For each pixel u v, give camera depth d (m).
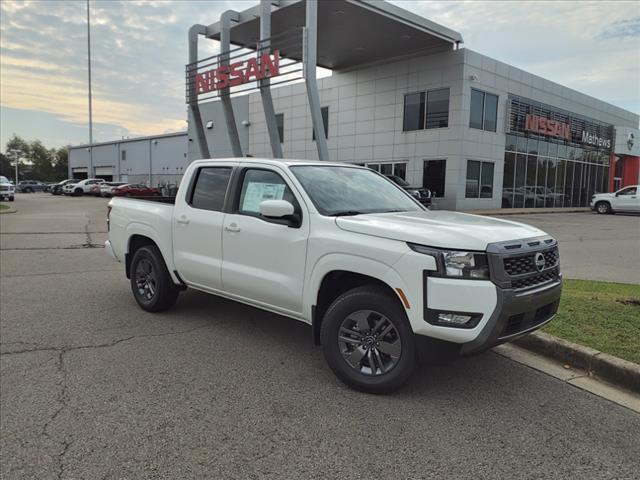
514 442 3.18
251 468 2.89
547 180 32.69
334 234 3.99
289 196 4.49
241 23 25.86
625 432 3.32
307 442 3.17
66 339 5.11
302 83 34.12
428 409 3.62
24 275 8.47
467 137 26.50
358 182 5.01
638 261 10.22
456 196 26.42
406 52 28.45
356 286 4.18
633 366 3.99
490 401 3.76
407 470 2.87
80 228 16.66
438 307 3.42
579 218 24.06
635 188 26.42
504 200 29.52
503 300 3.38
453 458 3.00
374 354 3.86
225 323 5.71
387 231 3.71
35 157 124.38
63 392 3.87
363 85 30.56
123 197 6.85
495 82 27.70
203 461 2.96
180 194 5.63
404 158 28.73
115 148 62.97
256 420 3.45
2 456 3.00
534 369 4.37
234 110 39.66
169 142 53.34
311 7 19.94
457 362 4.52
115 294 7.12
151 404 3.68
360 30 25.12
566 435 3.27
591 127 36.44
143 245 6.43
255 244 4.63
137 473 2.84
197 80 26.33
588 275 8.56
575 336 4.70
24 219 20.20
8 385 3.98
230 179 5.11
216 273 5.06
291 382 4.09
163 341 5.08
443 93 26.84
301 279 4.23
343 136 32.00
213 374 4.24
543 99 31.27
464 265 3.40
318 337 4.25
